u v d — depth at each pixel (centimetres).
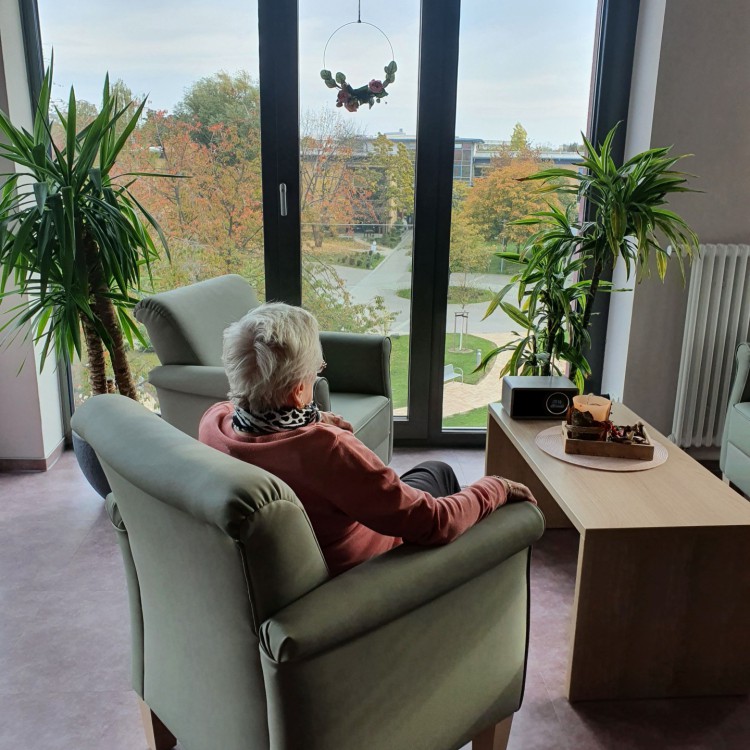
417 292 314
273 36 283
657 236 293
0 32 267
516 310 269
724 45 275
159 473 108
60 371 319
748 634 178
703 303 293
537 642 202
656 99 279
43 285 226
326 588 113
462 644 137
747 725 173
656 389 310
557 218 265
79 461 267
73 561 239
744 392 274
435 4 282
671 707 179
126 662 192
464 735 144
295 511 107
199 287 268
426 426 333
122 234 242
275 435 124
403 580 119
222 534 103
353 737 120
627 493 182
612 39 290
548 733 169
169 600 126
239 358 125
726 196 290
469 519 134
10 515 269
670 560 171
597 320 325
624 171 251
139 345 320
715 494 182
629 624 175
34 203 279
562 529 264
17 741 165
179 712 137
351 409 255
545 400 236
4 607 214
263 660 109
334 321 319
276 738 113
